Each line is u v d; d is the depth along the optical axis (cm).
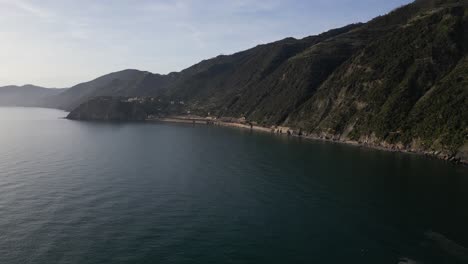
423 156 11506
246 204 6519
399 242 5050
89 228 5294
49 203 6328
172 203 6488
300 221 5759
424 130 12469
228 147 13500
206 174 8756
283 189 7494
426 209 6322
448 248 4884
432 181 8156
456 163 10319
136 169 9206
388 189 7512
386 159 10962
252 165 9912
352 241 5072
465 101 12056
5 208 6031
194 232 5253
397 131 13375
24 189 7144
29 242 4819
